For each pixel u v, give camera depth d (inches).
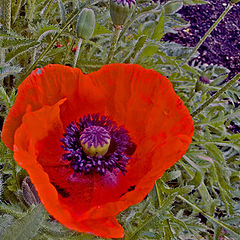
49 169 16.0
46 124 15.4
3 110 21.5
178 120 15.2
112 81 15.8
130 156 16.4
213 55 39.2
